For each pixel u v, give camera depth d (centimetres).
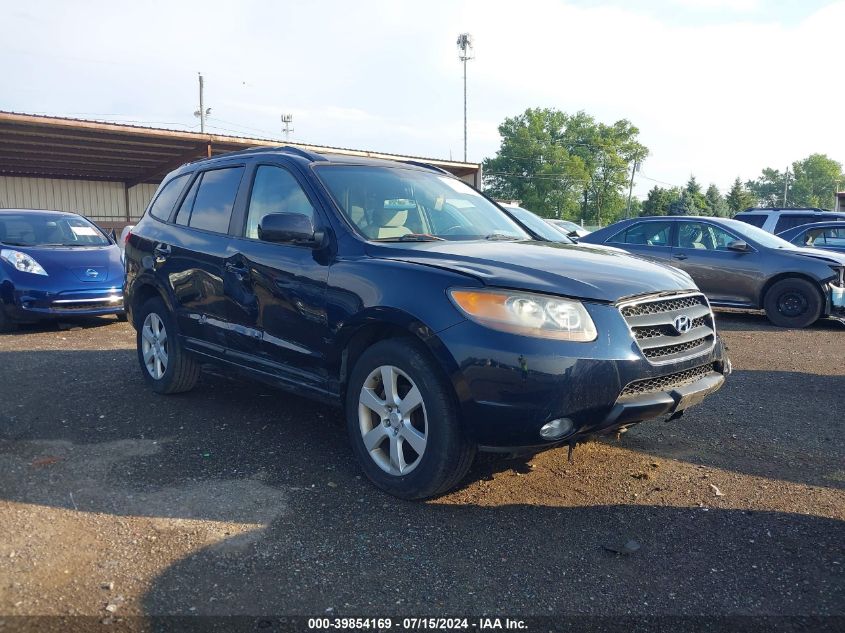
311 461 407
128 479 376
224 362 467
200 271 480
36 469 388
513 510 345
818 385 610
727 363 398
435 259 358
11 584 270
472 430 320
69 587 270
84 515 332
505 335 313
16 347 761
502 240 434
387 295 347
